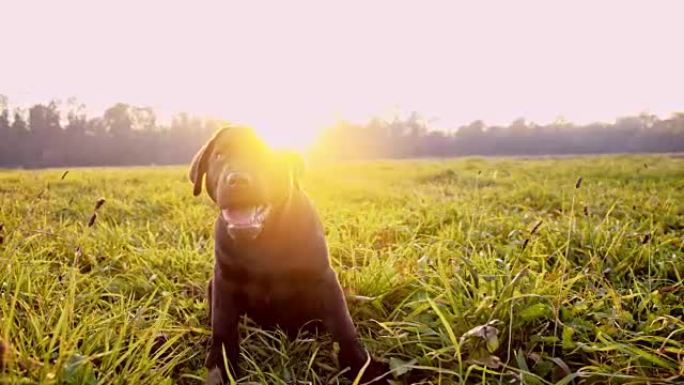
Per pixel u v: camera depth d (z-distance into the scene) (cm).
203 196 289
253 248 84
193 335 103
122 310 99
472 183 402
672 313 106
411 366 83
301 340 97
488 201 268
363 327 104
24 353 76
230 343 88
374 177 516
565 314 98
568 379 79
